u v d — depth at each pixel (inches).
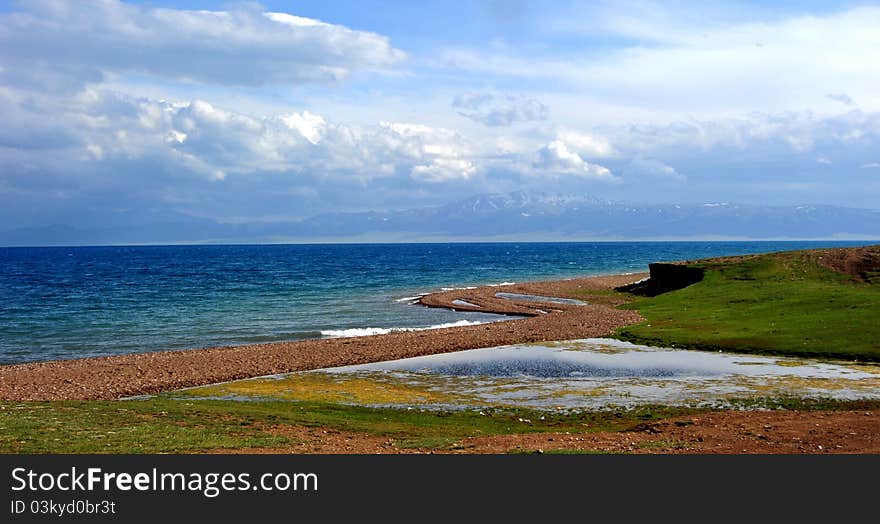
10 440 876.0
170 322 2952.8
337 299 4065.0
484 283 5442.9
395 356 1932.8
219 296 4244.6
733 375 1557.6
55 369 1736.0
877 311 2223.2
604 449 896.3
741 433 983.0
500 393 1418.6
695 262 3909.9
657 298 3270.2
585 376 1594.5
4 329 2723.9
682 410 1218.6
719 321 2384.4
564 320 2723.9
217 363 1819.6
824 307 2429.9
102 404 1198.9
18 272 7283.5
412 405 1310.3
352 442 950.4
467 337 2279.8
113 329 2731.3
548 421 1162.0
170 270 7682.1
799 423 1044.5
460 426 1119.6
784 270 3363.7
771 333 2064.5
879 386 1400.1
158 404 1218.0
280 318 3107.8
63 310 3410.4
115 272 7253.9
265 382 1573.6
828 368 1622.8
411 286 5152.6
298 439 955.3
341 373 1683.1
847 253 3486.7
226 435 963.3
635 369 1670.8
